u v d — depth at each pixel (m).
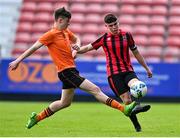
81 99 67.94
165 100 66.56
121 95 31.06
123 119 42.66
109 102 29.39
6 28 87.06
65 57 29.73
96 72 66.31
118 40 30.98
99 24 85.75
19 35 85.12
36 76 67.50
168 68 66.31
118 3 88.94
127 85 30.81
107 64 31.53
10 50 83.12
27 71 67.50
